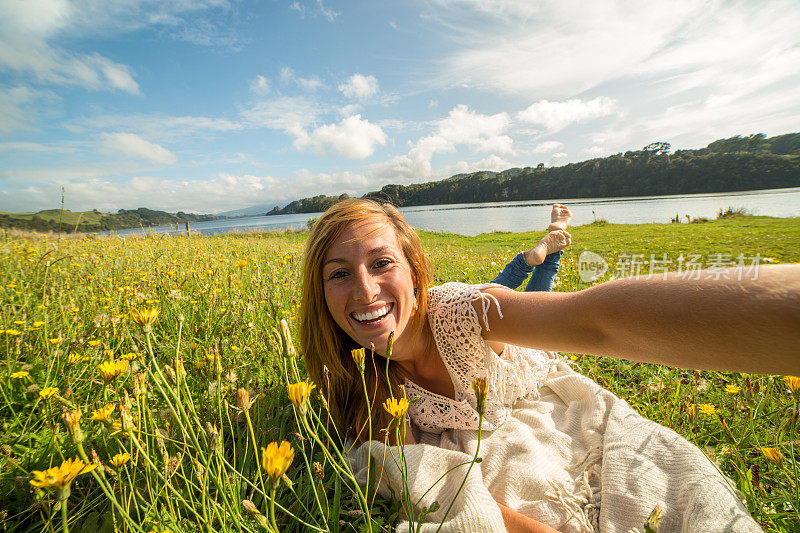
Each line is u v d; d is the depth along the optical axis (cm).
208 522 89
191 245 770
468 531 94
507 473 127
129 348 183
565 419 156
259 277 326
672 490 107
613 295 68
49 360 172
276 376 172
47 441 132
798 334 48
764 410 152
